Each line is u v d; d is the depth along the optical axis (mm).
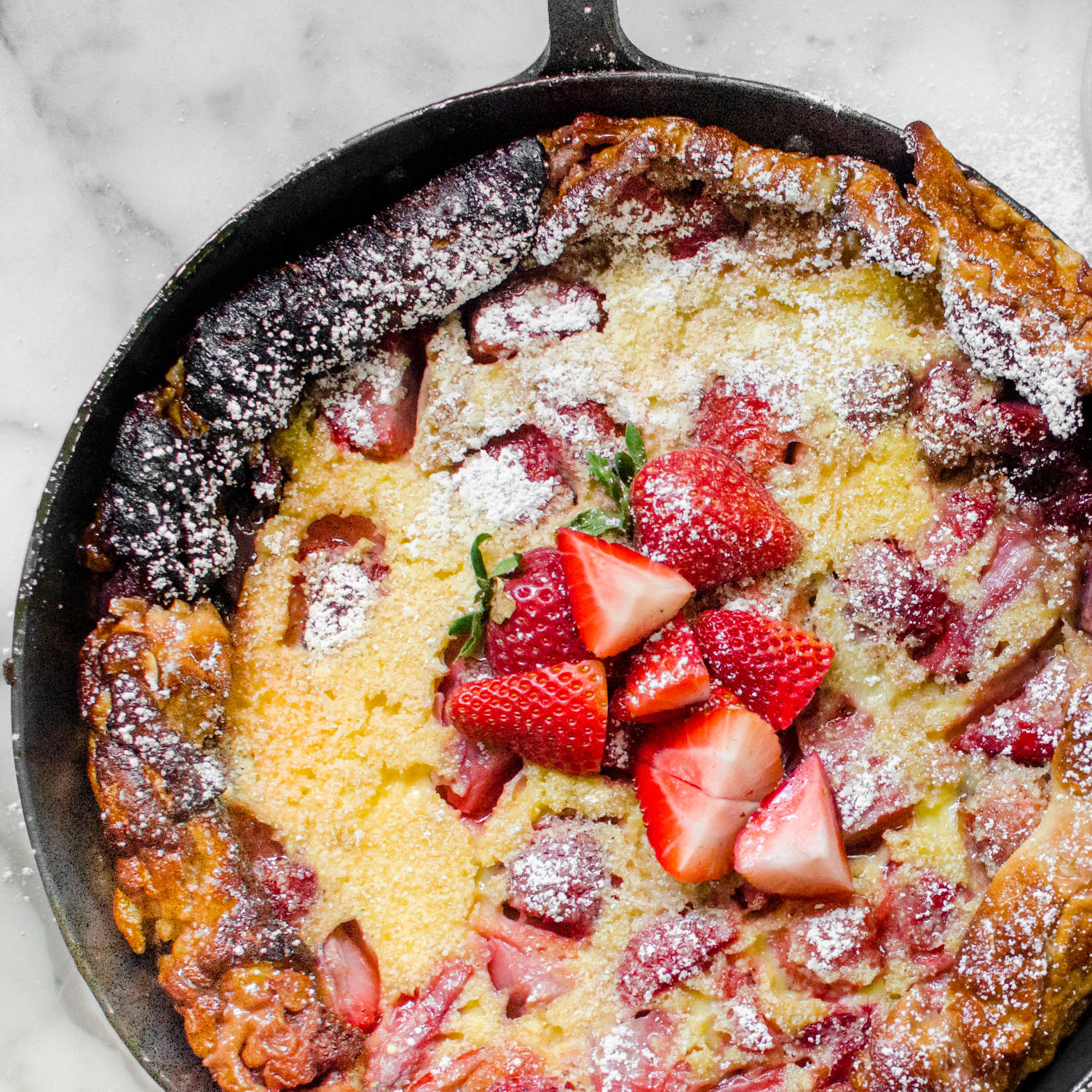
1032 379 619
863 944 620
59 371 687
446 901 629
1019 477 627
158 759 619
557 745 616
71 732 625
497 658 620
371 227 624
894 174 630
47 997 678
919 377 631
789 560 627
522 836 628
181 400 624
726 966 624
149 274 688
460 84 689
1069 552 628
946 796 629
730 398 632
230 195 688
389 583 634
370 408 634
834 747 629
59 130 687
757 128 629
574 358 631
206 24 688
